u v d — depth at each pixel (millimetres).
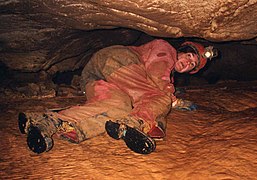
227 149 2104
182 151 2254
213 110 3189
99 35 4582
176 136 2516
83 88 2750
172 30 3113
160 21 2986
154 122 2252
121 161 2102
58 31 3920
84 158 2160
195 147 2283
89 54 5051
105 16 3178
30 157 2199
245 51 5676
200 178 1813
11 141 2455
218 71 6066
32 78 4496
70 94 4258
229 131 2451
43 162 2121
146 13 2859
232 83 4754
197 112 3096
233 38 3109
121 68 2521
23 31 3799
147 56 2652
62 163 2100
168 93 2455
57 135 2334
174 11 2787
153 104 2307
